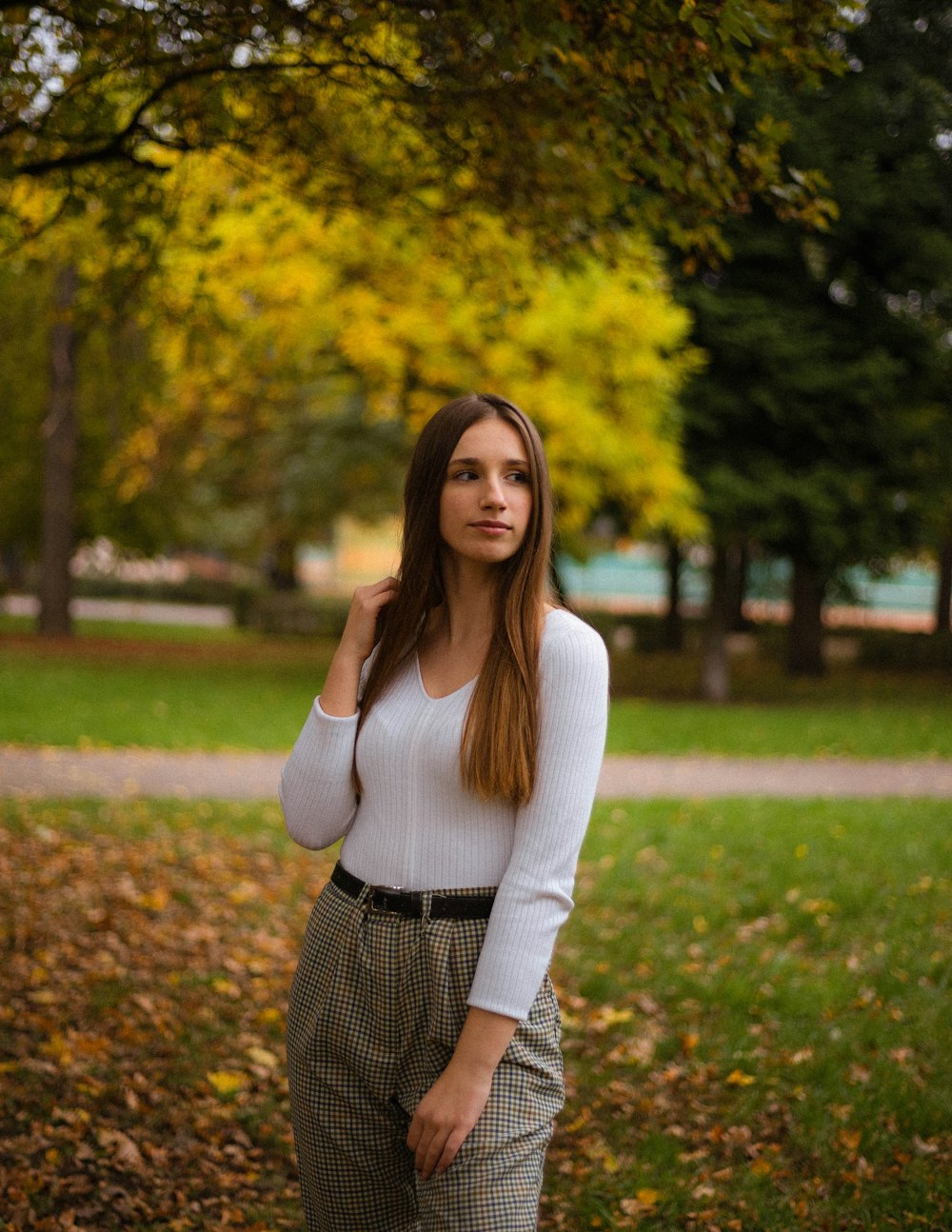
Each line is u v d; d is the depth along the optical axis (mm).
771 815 8336
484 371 12547
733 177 4016
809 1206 3090
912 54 14992
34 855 6480
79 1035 4004
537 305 11625
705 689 17500
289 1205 3119
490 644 1846
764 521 15164
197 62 4254
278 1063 3969
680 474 14078
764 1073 3932
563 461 13594
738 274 15523
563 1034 4340
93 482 22797
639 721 14039
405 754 1840
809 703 17391
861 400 15227
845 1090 3750
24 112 4410
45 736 11172
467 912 1798
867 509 15820
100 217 5504
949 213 15695
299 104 4641
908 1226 2969
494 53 3771
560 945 5398
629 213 4660
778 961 5016
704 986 4723
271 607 27609
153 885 6039
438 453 1918
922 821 8102
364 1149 1879
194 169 5895
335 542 44594
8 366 20375
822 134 14117
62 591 21656
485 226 5539
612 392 13594
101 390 18750
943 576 28859
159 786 9180
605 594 49094
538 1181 1757
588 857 7098
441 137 4484
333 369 14602
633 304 12453
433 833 1820
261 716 12984
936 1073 3887
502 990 1706
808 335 15242
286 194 5500
